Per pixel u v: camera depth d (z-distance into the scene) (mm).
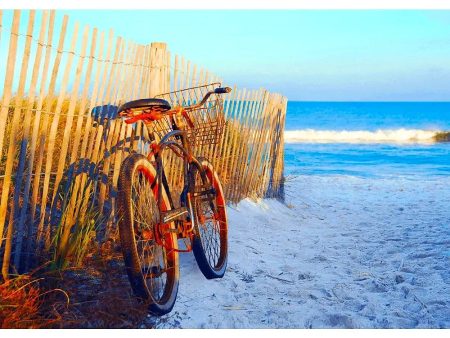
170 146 3693
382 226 6633
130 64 4176
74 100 3613
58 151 4219
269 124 7703
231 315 3424
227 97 6242
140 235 3254
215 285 3908
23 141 3229
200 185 4023
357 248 5363
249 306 3598
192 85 5395
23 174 3615
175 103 5016
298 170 14398
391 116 57469
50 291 3029
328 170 14516
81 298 3188
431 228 6348
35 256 3441
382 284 4160
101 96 3883
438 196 9367
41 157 3447
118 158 4230
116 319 3025
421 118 54250
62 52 3375
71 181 3773
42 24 3152
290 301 3744
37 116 3297
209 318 3348
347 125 47281
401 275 4355
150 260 3367
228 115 6332
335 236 6000
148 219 3434
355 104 84625
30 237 3438
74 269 3465
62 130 4176
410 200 8945
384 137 27047
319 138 27531
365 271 4508
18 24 2961
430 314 3570
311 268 4566
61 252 3449
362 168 15102
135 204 3295
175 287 3396
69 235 3650
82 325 2973
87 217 3775
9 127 3934
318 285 4090
